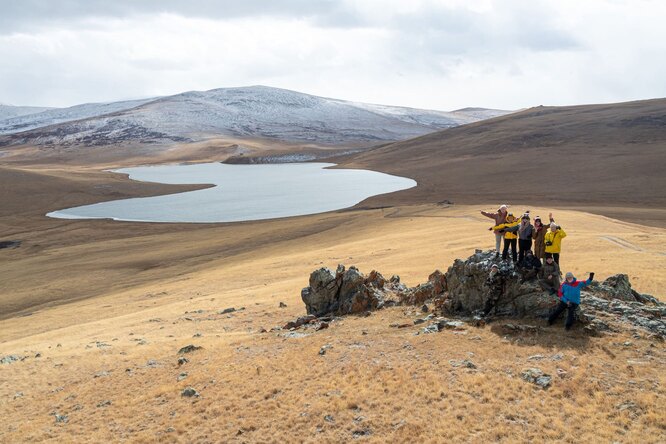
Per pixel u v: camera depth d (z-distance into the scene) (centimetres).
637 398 1916
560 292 2556
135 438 2208
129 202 19050
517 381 2145
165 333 4184
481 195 17312
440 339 2689
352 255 7331
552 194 16450
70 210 17488
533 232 2831
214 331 4075
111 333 4506
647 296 2955
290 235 11450
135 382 2934
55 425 2494
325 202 17750
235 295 5684
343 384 2378
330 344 2934
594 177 18338
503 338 2559
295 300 4881
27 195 19312
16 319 6456
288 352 2958
